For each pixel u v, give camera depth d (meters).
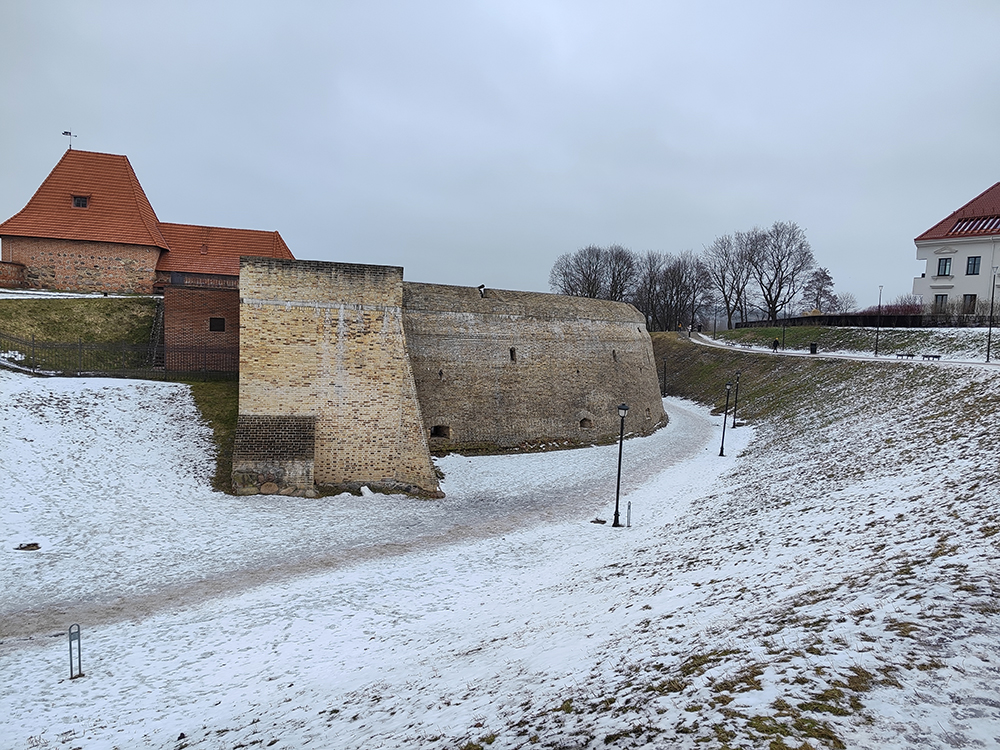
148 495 17.92
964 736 4.40
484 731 6.17
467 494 22.09
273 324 21.16
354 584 14.02
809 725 4.83
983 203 46.06
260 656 10.66
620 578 12.71
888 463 17.12
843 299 101.81
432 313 28.50
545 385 30.94
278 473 20.06
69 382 22.12
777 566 10.73
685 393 51.19
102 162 34.94
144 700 9.16
